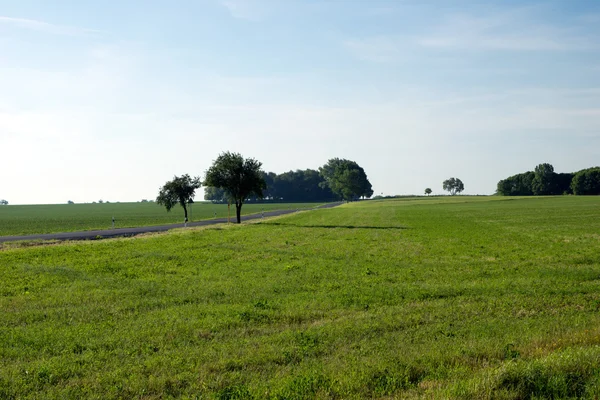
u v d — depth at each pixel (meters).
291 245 40.47
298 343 13.72
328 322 16.22
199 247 38.44
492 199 172.88
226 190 72.38
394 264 29.84
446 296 20.61
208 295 21.00
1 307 19.00
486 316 16.81
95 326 16.05
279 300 19.84
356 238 46.88
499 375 9.96
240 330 15.38
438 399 9.18
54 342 14.30
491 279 24.36
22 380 11.27
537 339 13.01
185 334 14.91
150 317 17.16
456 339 13.70
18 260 31.02
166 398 10.26
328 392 9.93
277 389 10.15
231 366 12.02
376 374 10.90
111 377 11.39
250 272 26.84
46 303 19.64
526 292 20.69
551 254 33.59
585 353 11.00
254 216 108.62
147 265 29.39
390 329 15.27
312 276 25.44
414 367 11.32
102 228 71.31
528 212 91.75
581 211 90.19
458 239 45.09
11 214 139.38
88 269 27.69
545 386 9.77
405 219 80.94
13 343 14.25
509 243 41.12
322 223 72.19
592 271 25.69
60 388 10.92
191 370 11.74
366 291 21.36
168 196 71.62
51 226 78.38
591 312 17.19
